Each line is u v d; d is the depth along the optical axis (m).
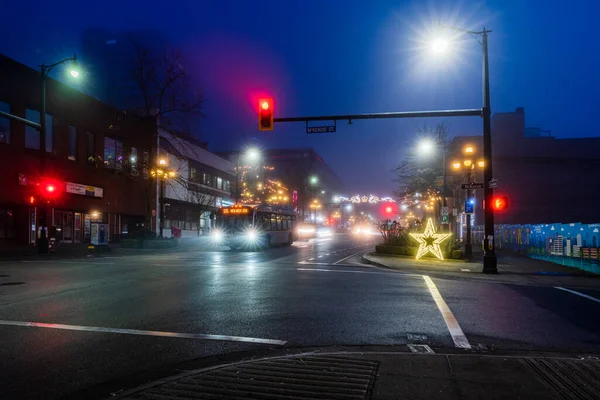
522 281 16.02
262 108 16.94
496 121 45.22
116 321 8.70
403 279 15.65
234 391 4.77
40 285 13.52
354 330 8.07
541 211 41.78
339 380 5.09
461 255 23.78
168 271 17.62
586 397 4.58
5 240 28.88
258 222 33.59
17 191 29.12
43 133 26.59
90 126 36.22
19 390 5.12
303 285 13.73
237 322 8.66
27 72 30.06
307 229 70.38
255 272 17.39
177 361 6.25
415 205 54.41
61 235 33.12
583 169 41.84
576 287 14.41
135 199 42.31
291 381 5.07
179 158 47.56
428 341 7.38
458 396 4.59
